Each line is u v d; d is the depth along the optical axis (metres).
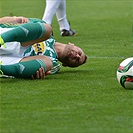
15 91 16.34
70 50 19.81
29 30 17.66
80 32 33.41
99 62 22.00
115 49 25.72
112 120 13.08
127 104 14.53
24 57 18.34
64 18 31.62
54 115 13.56
